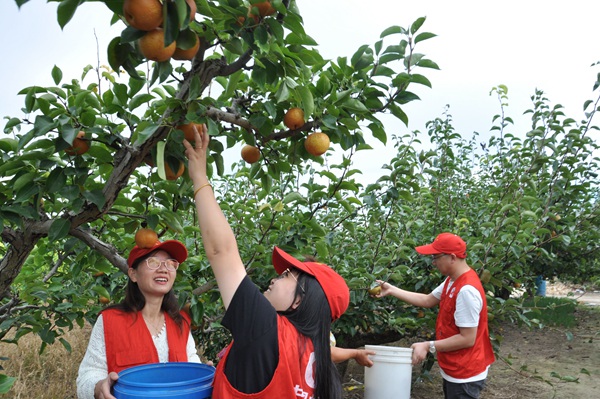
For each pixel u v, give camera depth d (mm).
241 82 2393
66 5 1294
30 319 3086
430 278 4992
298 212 3846
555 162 5660
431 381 5695
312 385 1443
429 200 5730
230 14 1693
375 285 3986
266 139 2207
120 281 4309
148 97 2164
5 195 2047
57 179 1930
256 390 1357
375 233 5324
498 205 5109
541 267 7980
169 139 1796
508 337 8367
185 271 3254
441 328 3508
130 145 1951
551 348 7641
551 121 5371
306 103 1934
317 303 1534
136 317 2223
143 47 1460
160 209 2355
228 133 2393
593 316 10102
